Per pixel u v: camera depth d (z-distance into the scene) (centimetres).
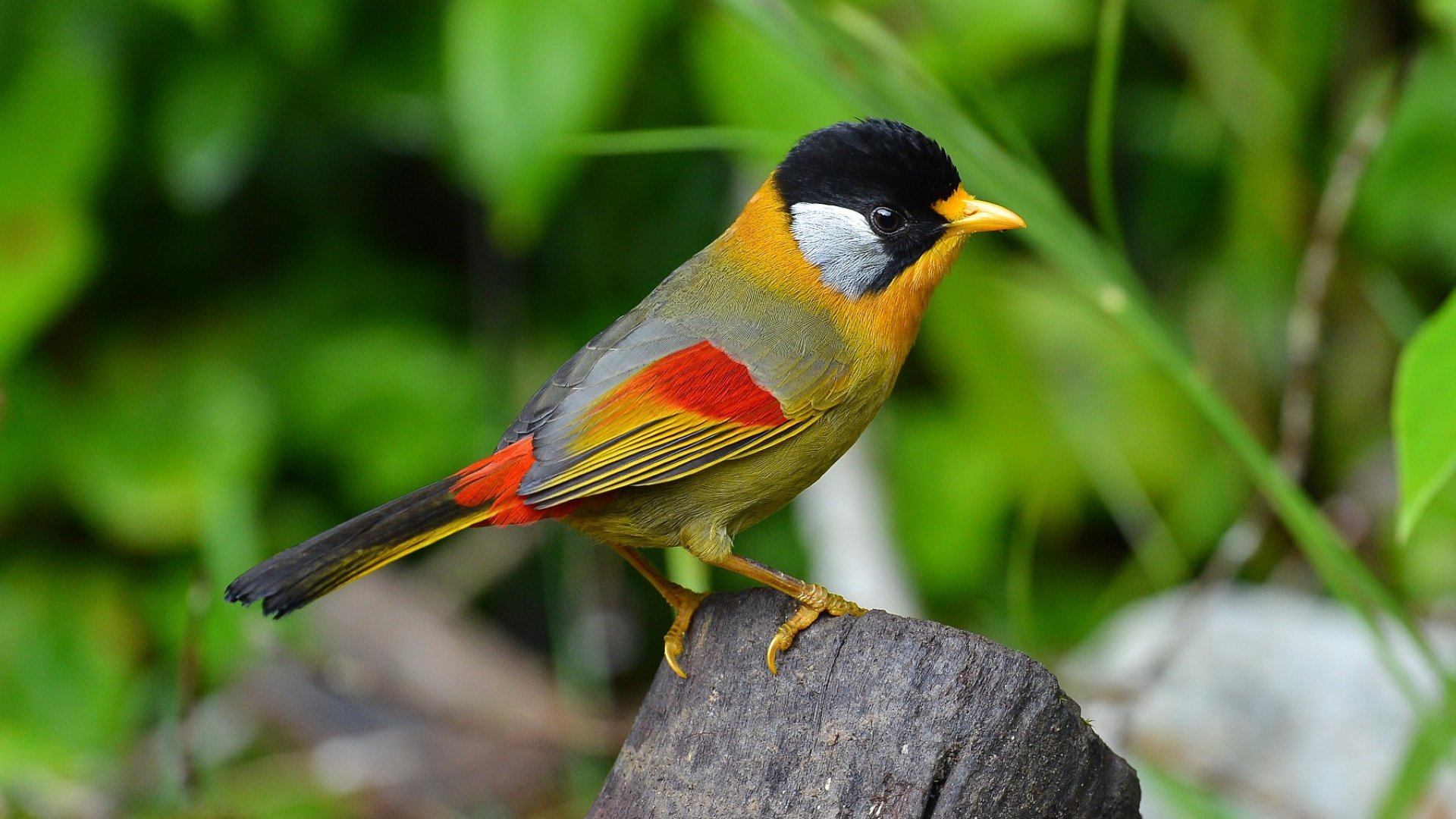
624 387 691
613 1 882
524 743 1082
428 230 1180
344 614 1116
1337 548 718
